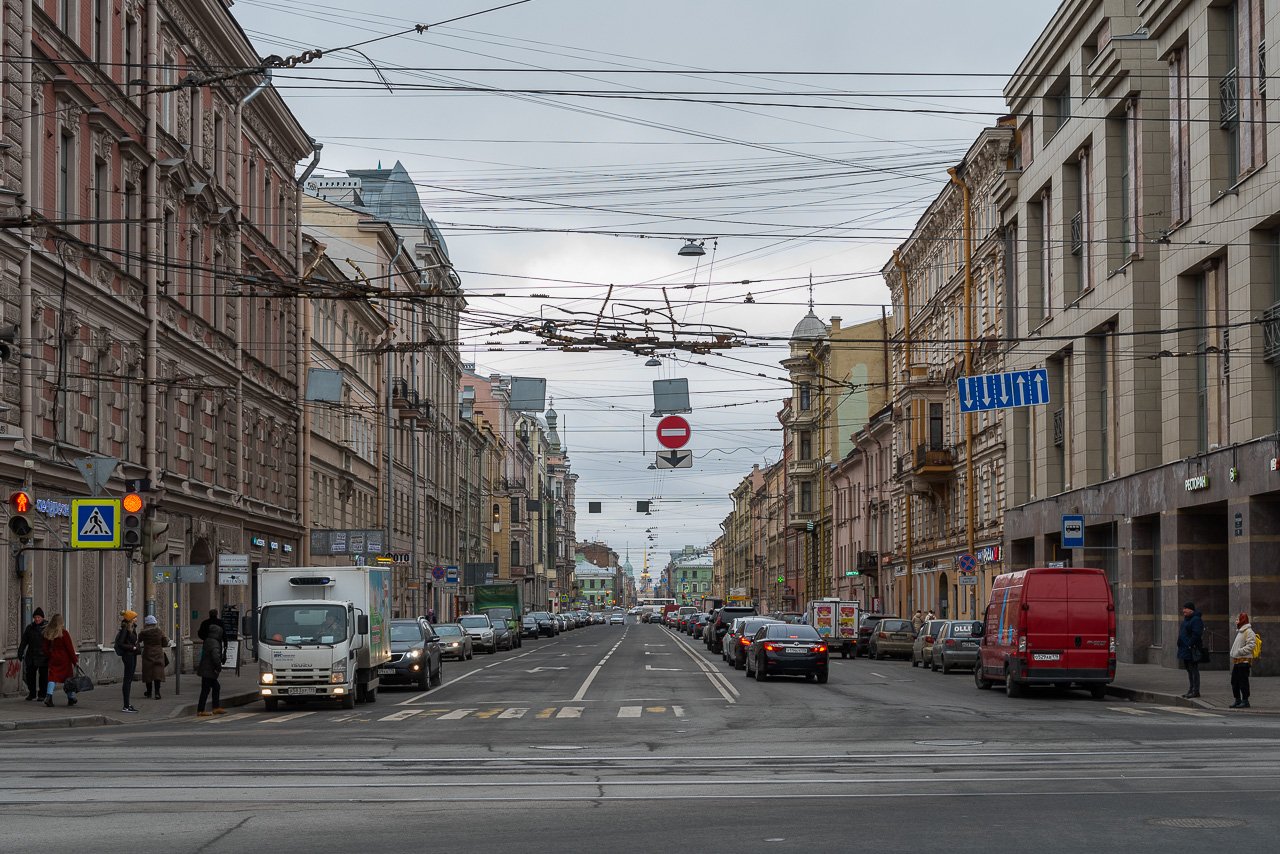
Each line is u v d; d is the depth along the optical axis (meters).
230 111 45.06
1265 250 33.72
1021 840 10.70
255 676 38.62
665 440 42.81
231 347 44.91
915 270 74.31
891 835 10.98
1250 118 34.06
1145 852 10.12
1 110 27.30
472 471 109.12
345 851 10.36
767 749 18.42
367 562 62.06
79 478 31.84
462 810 12.52
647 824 11.66
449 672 44.38
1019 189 52.31
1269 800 12.83
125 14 35.12
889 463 81.50
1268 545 33.56
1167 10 38.31
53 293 30.31
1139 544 41.41
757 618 45.34
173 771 15.73
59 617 26.80
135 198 35.97
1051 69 48.69
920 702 28.75
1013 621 30.72
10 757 17.42
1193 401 38.09
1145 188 41.03
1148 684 31.91
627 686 35.25
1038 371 34.53
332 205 69.44
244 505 46.59
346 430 64.00
